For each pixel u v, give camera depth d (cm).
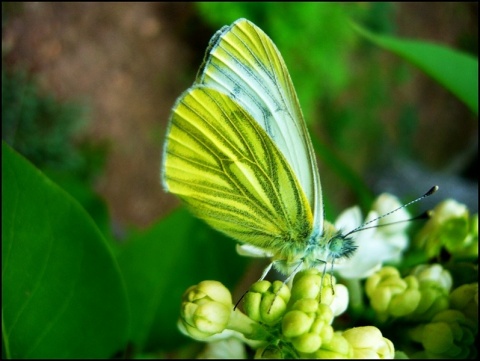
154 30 23
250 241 8
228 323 7
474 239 8
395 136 32
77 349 8
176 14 24
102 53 22
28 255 8
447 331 8
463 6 34
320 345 6
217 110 8
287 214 8
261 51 8
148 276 9
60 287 8
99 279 8
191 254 9
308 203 8
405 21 32
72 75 21
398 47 9
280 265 8
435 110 34
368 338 6
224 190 8
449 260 8
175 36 24
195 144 8
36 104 19
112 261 8
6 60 19
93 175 21
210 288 7
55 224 8
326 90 26
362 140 30
